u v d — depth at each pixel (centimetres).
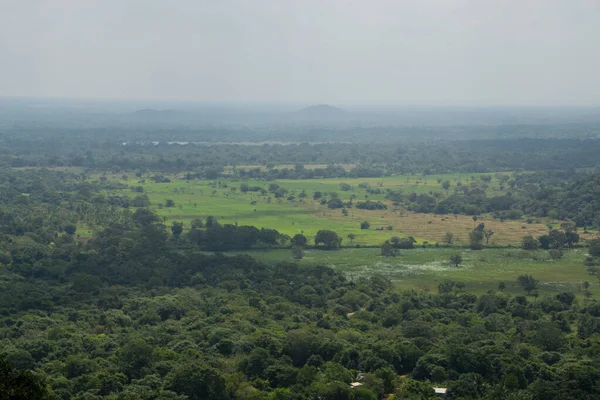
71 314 18488
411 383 13588
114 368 14088
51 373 13775
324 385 13088
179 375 13250
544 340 16250
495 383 13800
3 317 17925
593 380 13450
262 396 12875
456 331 17125
